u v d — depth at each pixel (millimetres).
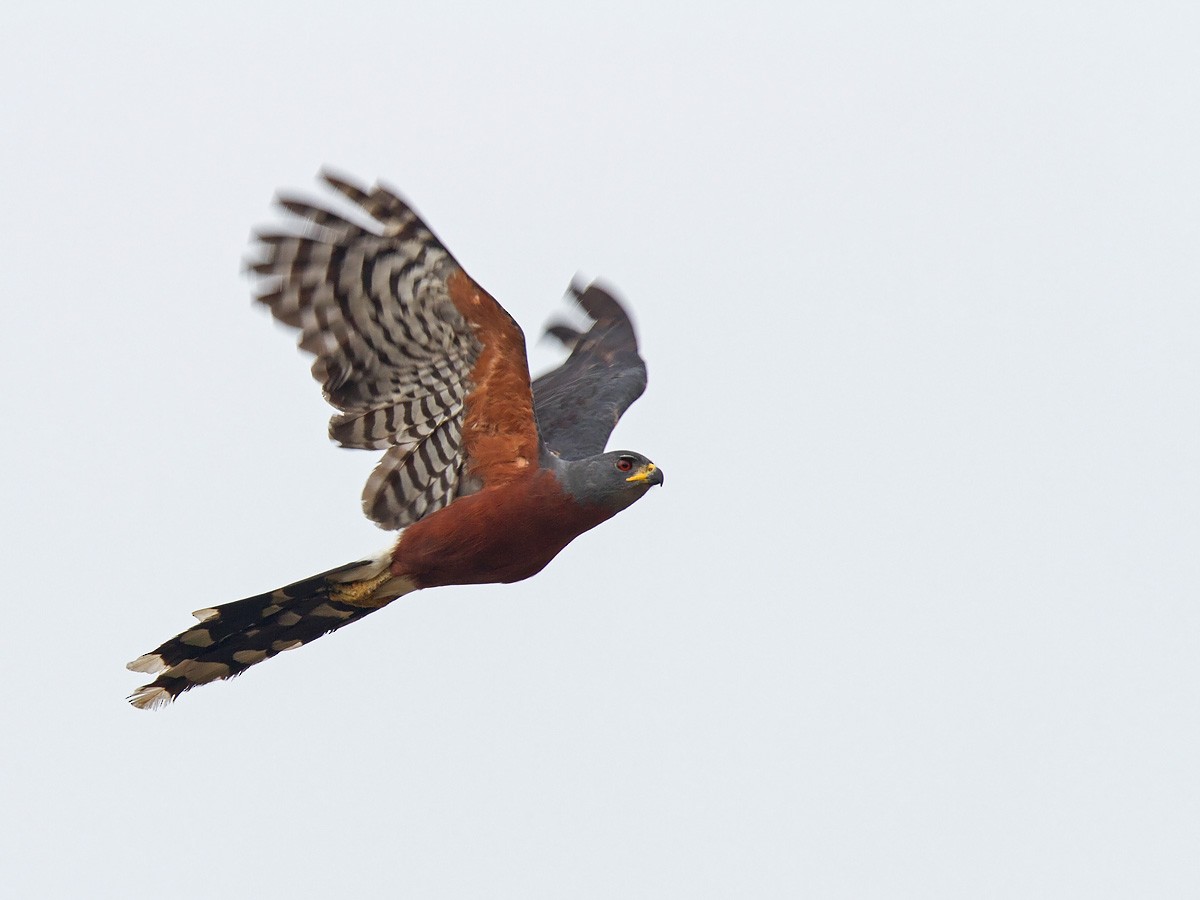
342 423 12695
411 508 13266
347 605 13609
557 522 13305
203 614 13391
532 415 13102
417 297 12078
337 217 11414
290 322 11742
